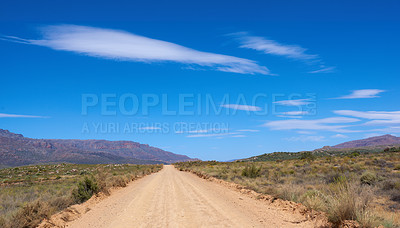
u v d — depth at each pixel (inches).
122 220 396.5
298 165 1594.5
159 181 1164.5
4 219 373.4
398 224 300.7
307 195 466.6
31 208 402.0
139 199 618.2
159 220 389.1
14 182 1866.4
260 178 1002.1
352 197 323.0
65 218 419.2
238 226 335.6
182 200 577.9
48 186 1210.0
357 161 1526.8
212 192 709.3
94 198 633.6
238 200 556.7
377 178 714.8
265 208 455.8
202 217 396.2
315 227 318.3
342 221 305.9
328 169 1144.8
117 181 976.3
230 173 1347.2
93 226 365.4
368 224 287.0
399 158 1535.4
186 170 2461.9
